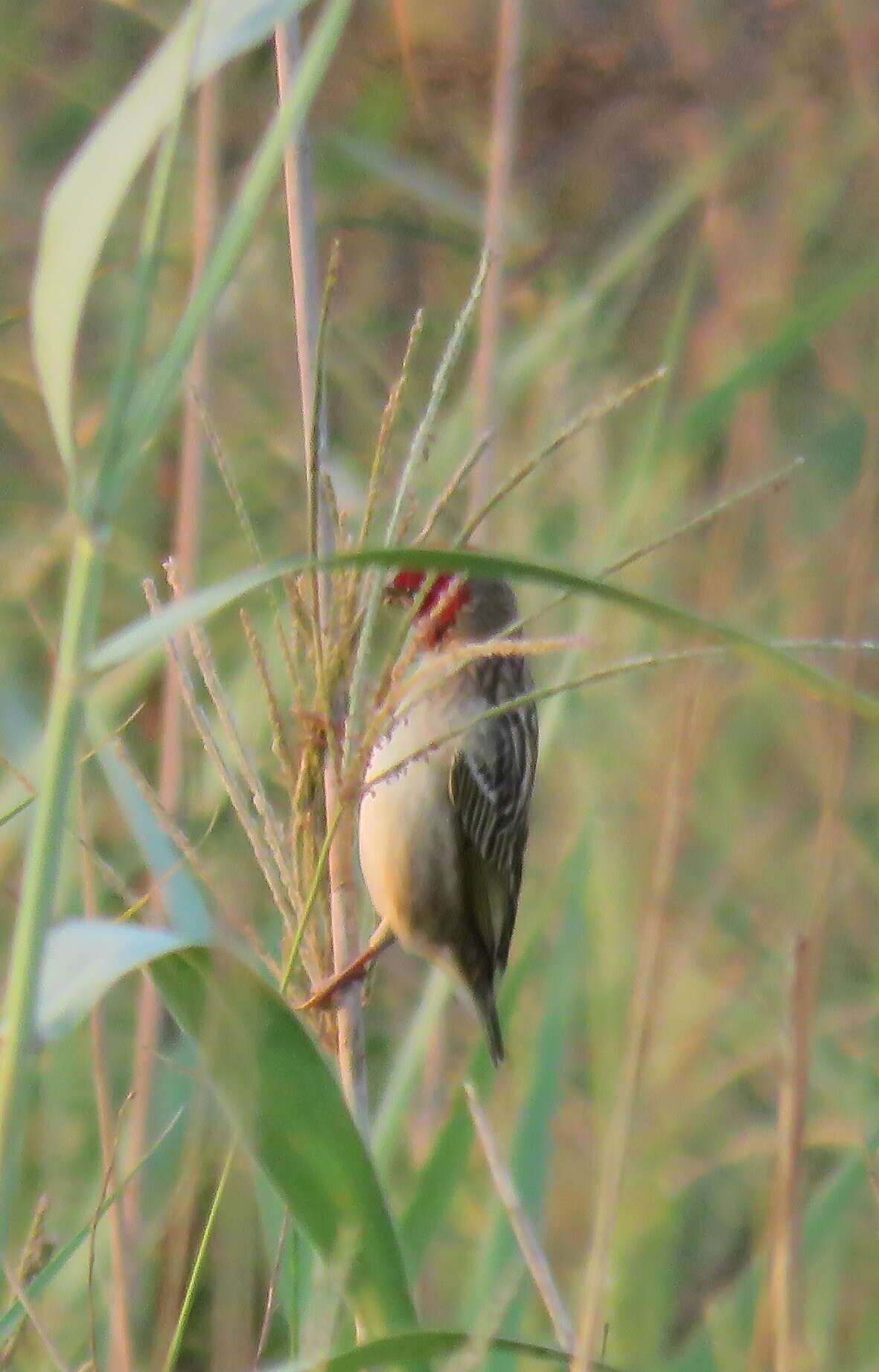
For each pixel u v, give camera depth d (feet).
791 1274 18.15
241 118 43.09
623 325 43.83
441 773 28.50
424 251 45.29
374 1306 17.33
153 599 18.63
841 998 35.19
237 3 13.30
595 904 30.30
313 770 18.89
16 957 13.37
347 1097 19.92
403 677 18.62
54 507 37.19
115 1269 21.20
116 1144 19.49
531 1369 23.86
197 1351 24.77
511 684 29.27
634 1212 27.99
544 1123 25.00
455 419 32.35
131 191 40.65
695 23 45.50
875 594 41.47
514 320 44.88
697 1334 24.77
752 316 42.27
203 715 18.80
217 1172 25.25
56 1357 17.85
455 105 45.47
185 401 30.66
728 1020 34.24
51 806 13.26
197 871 19.06
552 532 38.17
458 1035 33.01
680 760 18.31
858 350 43.60
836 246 46.55
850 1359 28.22
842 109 44.88
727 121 44.80
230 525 38.88
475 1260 26.13
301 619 18.65
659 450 32.17
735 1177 32.42
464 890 29.04
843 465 43.93
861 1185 24.97
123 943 15.08
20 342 39.73
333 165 40.37
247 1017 16.60
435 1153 21.93
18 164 43.11
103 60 44.21
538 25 45.47
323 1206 17.07
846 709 19.25
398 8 43.16
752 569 42.93
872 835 38.83
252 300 40.06
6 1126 13.35
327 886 18.98
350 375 39.63
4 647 33.06
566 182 45.62
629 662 16.55
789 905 36.40
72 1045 29.35
